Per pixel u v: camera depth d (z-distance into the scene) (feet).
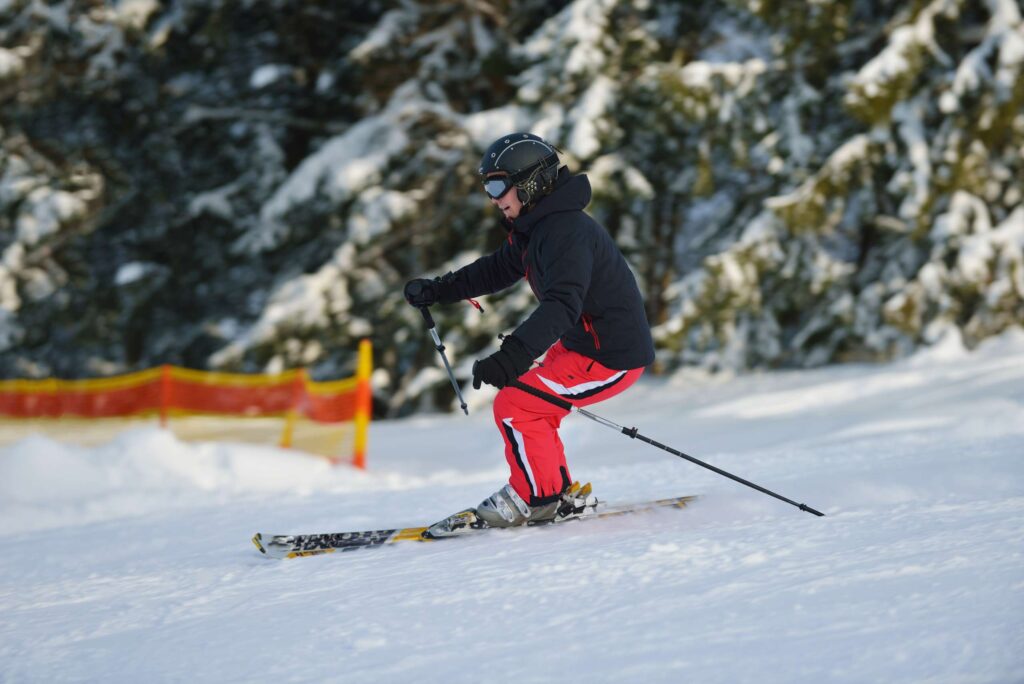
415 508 41.09
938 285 105.60
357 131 115.24
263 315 115.96
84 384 98.43
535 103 105.40
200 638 21.16
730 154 108.68
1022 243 104.32
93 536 42.91
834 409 76.54
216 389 89.66
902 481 33.19
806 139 109.19
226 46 126.41
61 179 132.67
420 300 33.22
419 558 28.14
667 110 105.70
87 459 63.21
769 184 114.83
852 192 109.81
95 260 138.92
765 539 25.04
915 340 107.96
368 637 19.71
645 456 63.98
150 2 126.21
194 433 95.81
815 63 109.50
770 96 111.45
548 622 19.47
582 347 30.30
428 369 117.70
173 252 136.67
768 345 112.98
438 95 118.01
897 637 15.93
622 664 16.33
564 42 101.86
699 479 40.93
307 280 116.16
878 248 114.73
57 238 131.03
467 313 115.24
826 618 17.40
